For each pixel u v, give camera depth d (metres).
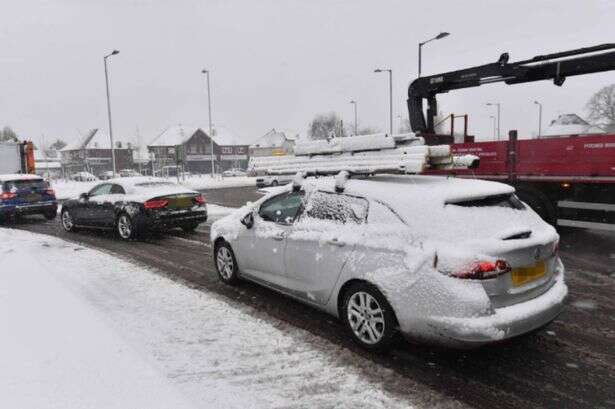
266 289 6.14
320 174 5.39
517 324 3.62
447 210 3.88
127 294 5.83
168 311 5.20
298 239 4.93
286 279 5.21
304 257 4.85
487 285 3.57
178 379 3.61
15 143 20.41
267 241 5.42
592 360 4.11
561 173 8.52
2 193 13.42
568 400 3.47
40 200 14.17
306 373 3.79
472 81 11.20
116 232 10.91
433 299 3.64
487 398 3.48
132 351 3.96
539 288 3.95
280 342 4.40
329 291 4.57
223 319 4.99
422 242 3.79
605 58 9.14
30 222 14.04
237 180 45.25
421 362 4.04
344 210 4.57
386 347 4.04
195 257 8.20
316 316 5.13
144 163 90.81
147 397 3.23
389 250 3.96
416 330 3.78
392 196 4.21
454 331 3.54
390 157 4.93
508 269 3.65
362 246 4.19
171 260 7.95
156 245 9.41
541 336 4.61
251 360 4.00
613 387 3.66
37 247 9.08
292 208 5.28
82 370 3.60
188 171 89.69
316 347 4.30
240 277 6.18
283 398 3.38
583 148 8.21
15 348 3.98
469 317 3.51
